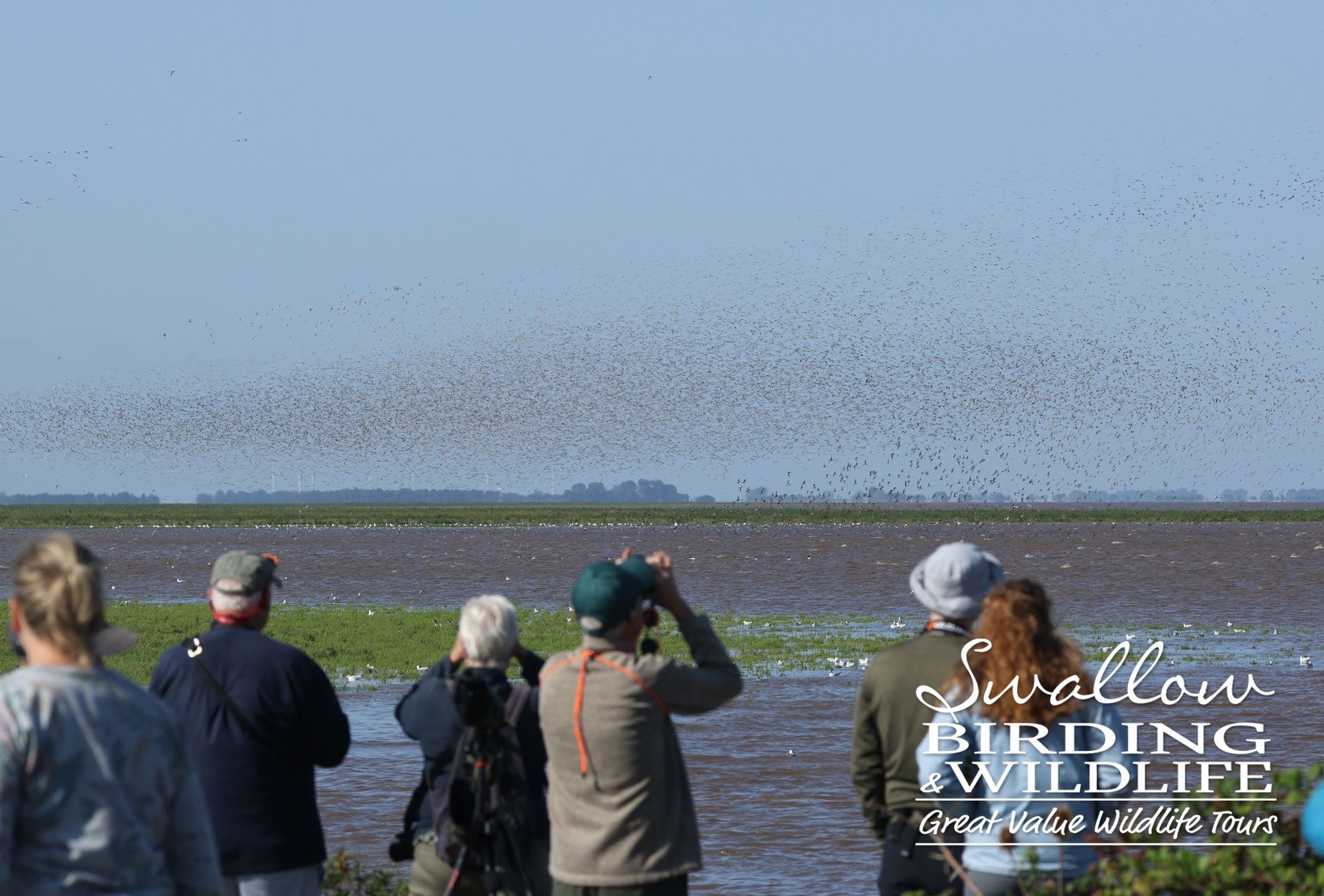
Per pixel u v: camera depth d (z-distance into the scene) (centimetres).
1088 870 952
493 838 1066
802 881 1969
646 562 1043
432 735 1107
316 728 1109
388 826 2286
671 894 984
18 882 684
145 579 9619
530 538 18325
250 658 1099
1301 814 888
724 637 5297
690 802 1028
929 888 1005
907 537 18000
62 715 690
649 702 977
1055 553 13088
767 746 2966
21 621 716
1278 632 5550
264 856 1081
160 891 712
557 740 993
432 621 5959
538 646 4769
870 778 1062
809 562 11494
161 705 735
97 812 691
